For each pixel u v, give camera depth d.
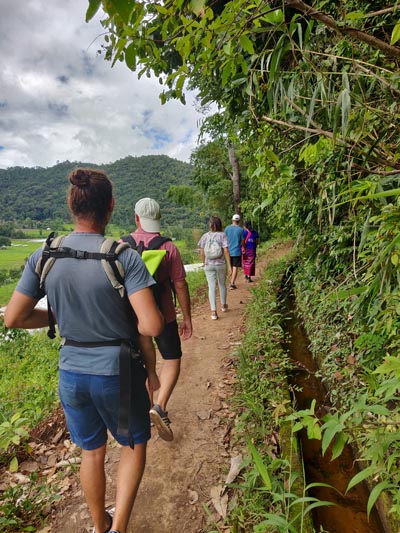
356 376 2.63
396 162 1.66
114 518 1.61
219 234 5.60
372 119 1.68
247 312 5.45
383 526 1.94
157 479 2.34
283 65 2.45
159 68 1.94
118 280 1.48
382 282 1.53
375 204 1.85
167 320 2.46
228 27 1.37
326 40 2.18
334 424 1.27
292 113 2.33
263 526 1.54
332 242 3.30
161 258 2.18
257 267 10.00
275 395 2.82
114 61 1.49
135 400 1.60
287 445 2.29
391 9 1.32
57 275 1.48
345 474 2.38
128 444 1.65
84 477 1.66
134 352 1.57
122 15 0.73
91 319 1.50
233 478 2.22
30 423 3.13
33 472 2.47
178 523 2.01
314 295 4.24
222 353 4.27
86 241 1.53
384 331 2.14
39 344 6.95
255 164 3.44
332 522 2.05
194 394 3.39
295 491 1.94
